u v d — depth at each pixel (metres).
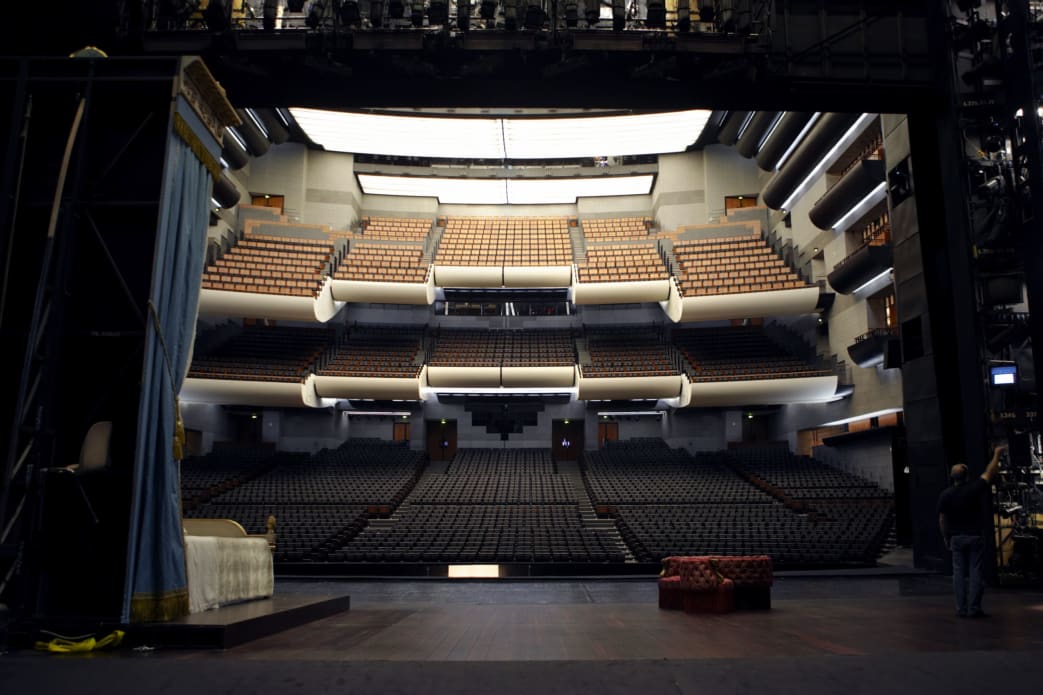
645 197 32.44
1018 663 3.06
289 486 22.12
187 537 5.23
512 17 9.51
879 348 18.86
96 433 4.68
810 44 10.14
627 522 17.98
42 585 4.61
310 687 2.70
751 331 28.05
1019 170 9.86
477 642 4.47
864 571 13.52
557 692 2.62
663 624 5.69
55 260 5.18
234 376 23.53
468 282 27.28
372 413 28.61
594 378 24.59
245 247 27.14
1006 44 10.10
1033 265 9.62
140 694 2.63
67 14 7.82
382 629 5.30
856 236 21.92
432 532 16.62
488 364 26.34
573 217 33.22
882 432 19.80
